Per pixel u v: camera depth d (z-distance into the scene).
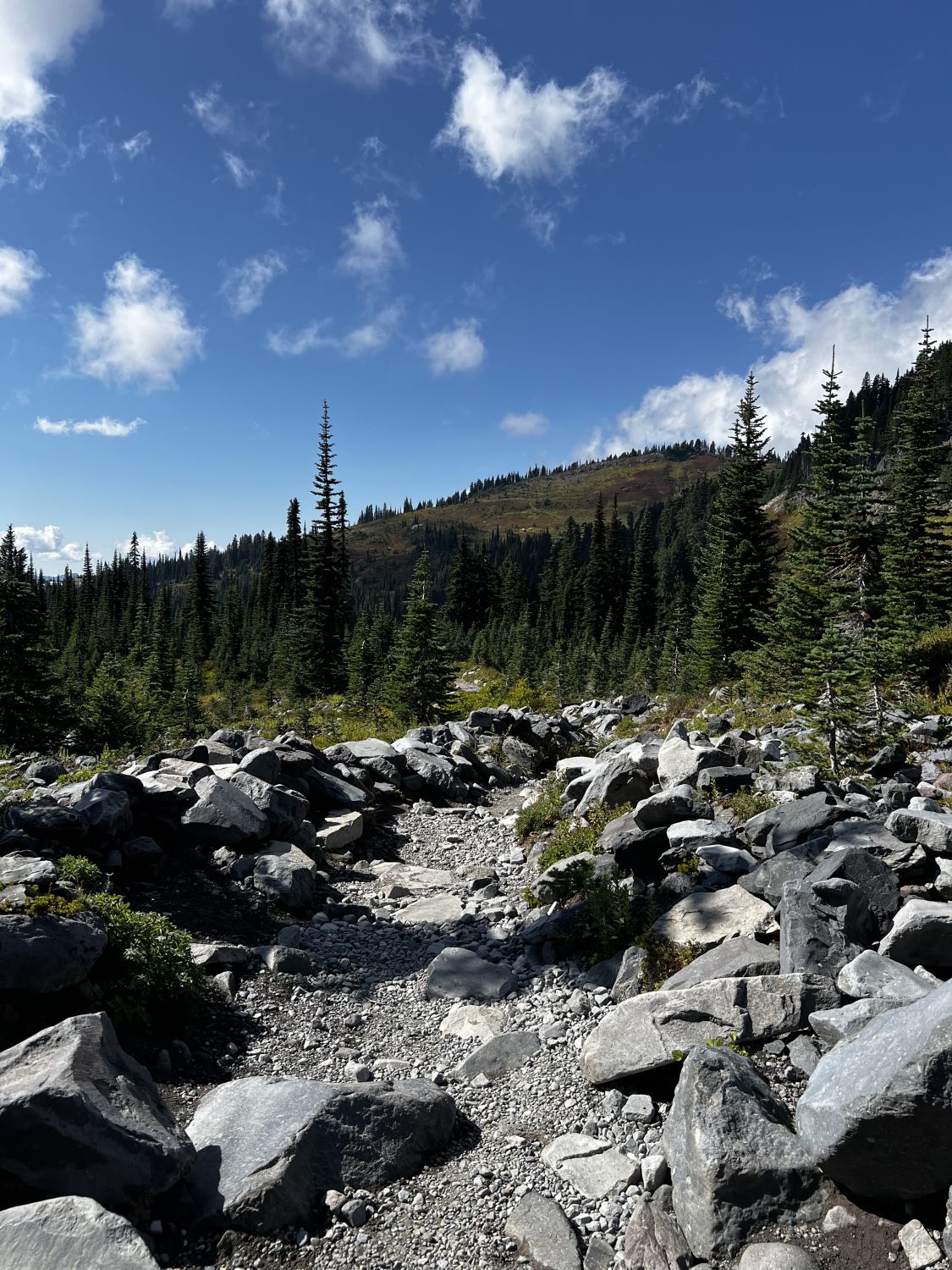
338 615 53.47
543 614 98.38
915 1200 4.25
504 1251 4.58
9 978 5.69
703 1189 4.47
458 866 13.40
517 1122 5.98
